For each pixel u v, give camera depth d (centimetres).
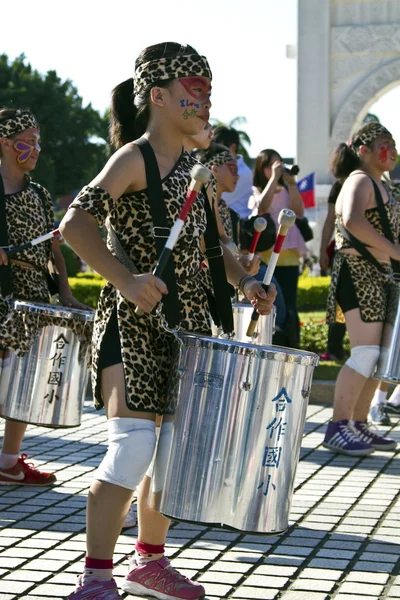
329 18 2203
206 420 297
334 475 518
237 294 535
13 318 463
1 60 4466
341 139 2216
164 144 325
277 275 754
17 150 490
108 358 314
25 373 464
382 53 2194
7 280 474
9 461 486
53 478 491
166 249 299
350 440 568
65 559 373
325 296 1529
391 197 573
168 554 381
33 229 493
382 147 570
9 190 491
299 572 363
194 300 325
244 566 368
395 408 719
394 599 336
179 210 318
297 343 699
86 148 4556
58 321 462
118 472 301
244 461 295
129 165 311
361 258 560
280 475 301
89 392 769
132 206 315
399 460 558
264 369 295
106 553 306
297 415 304
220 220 540
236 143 705
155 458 311
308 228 775
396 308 551
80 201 304
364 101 2206
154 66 321
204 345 298
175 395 305
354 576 359
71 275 1930
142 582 332
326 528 420
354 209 554
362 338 562
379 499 469
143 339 312
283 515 305
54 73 4550
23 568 362
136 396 307
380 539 405
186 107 320
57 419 465
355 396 570
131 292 295
